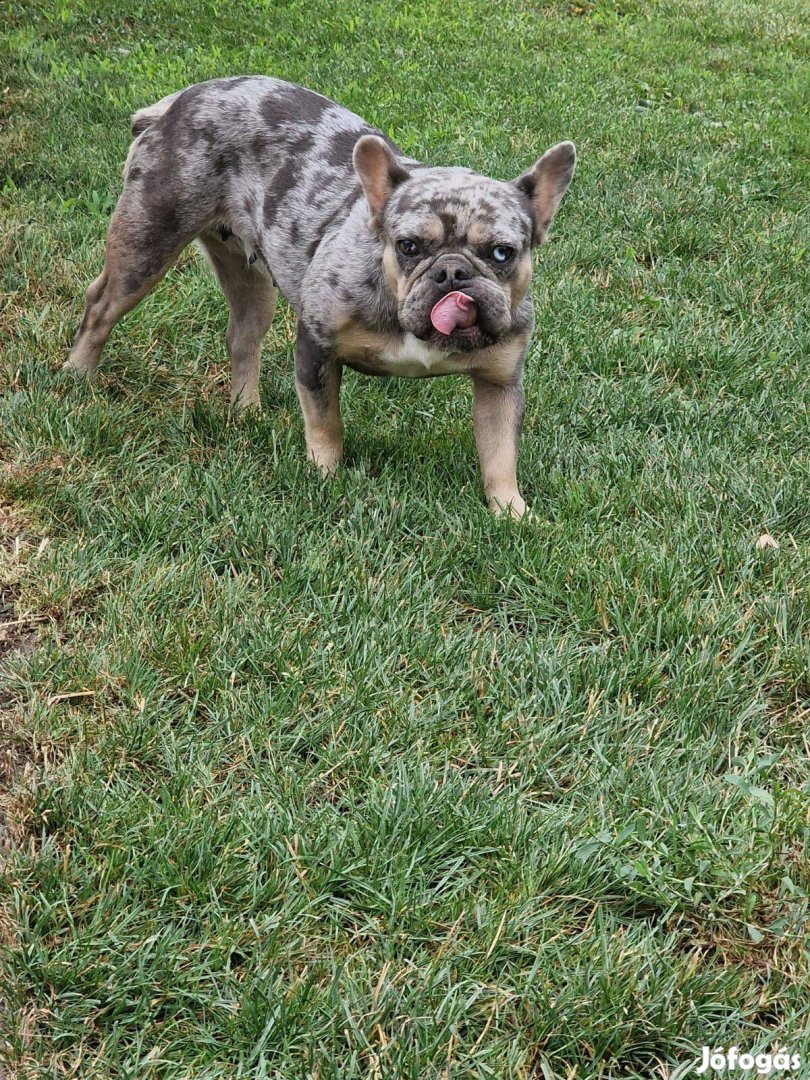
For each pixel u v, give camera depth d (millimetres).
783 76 5164
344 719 2381
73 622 2473
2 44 4523
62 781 2303
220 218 2779
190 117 2742
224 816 2287
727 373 3002
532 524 2631
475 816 2291
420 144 3705
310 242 2662
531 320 2621
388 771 2344
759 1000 2188
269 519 2615
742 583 2561
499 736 2375
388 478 2691
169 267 2807
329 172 2678
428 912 2232
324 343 2631
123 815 2275
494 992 2180
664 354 3033
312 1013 2154
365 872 2256
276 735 2365
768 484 2723
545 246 3297
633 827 2289
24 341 2916
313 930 2221
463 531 2623
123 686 2402
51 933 2201
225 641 2453
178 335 3016
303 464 2707
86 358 2854
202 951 2197
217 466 2711
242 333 2867
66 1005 2162
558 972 2189
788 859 2281
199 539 2594
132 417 2805
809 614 2525
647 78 4844
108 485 2656
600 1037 2156
